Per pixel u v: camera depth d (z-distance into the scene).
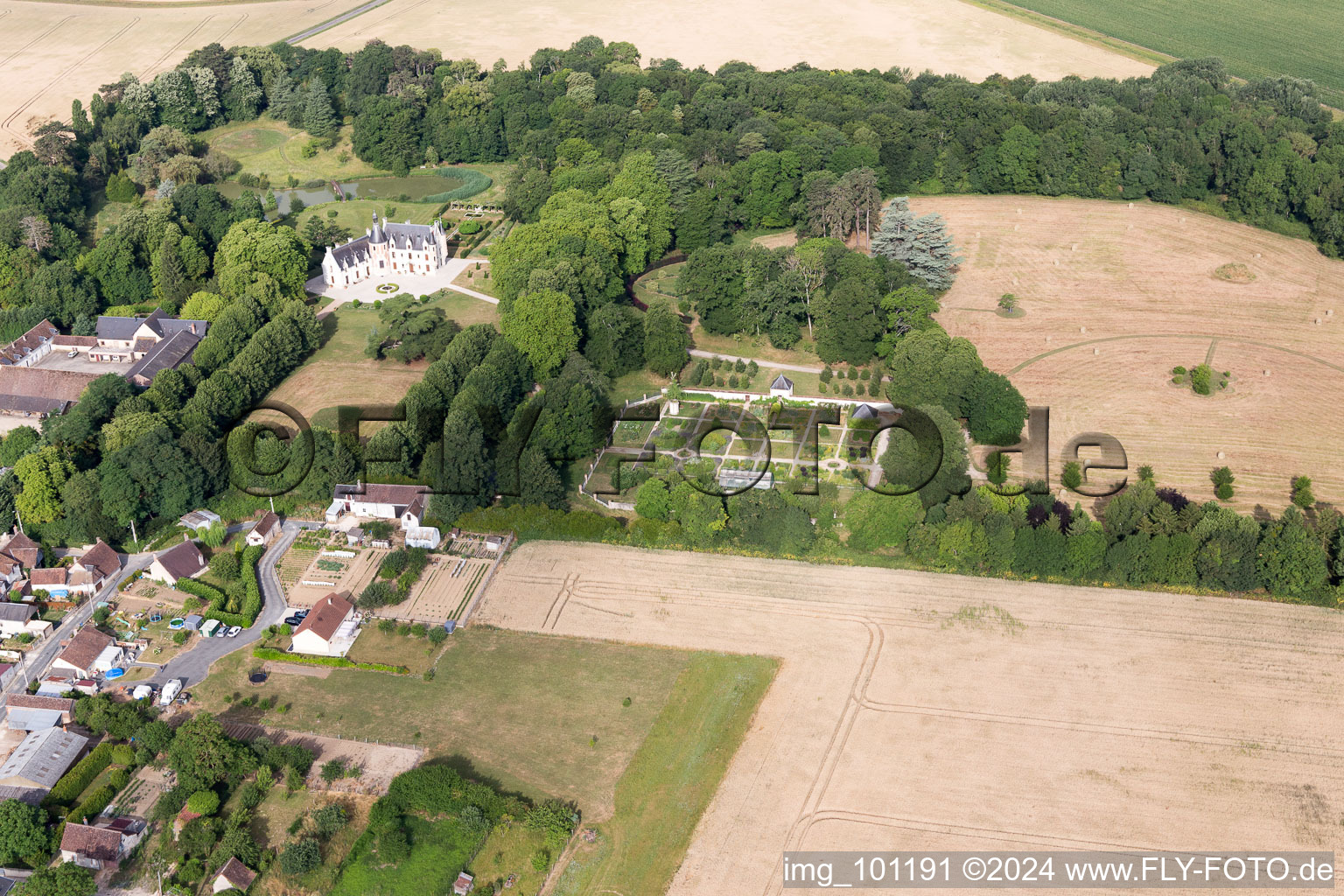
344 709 172.62
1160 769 161.25
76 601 194.62
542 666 181.12
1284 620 188.12
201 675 179.25
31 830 148.62
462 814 151.62
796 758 163.75
